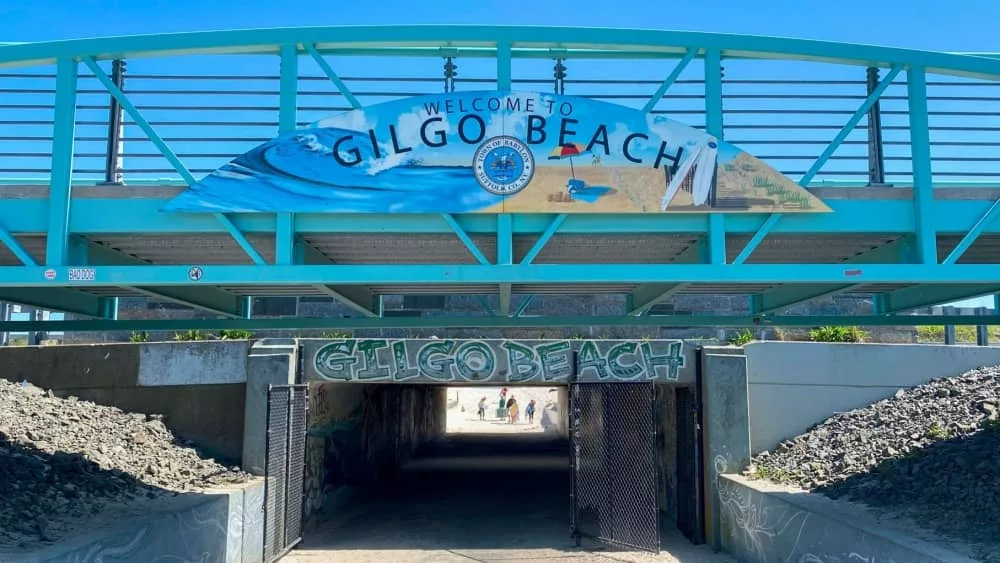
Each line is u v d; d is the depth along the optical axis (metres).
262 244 9.48
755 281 8.02
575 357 13.41
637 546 12.09
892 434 11.62
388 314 20.38
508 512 15.74
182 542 8.57
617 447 12.78
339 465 15.93
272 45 8.31
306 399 12.70
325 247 9.64
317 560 11.53
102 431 11.98
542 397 59.53
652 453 11.96
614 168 8.12
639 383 12.27
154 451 11.91
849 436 12.27
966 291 10.82
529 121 8.13
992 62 8.41
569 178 8.09
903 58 8.39
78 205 8.09
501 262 7.99
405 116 8.12
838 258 10.70
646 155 8.15
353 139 8.09
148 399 13.12
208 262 10.65
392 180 8.05
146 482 10.41
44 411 12.06
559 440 35.75
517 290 12.02
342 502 16.08
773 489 10.70
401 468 24.03
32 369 13.41
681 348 13.32
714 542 12.31
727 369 12.88
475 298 20.39
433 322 11.85
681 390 14.09
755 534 10.67
